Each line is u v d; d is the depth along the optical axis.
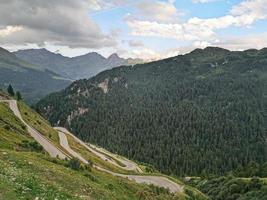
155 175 155.12
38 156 61.88
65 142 164.38
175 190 129.00
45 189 30.62
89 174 60.03
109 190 55.50
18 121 138.88
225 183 192.00
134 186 77.19
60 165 61.00
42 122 190.38
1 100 194.50
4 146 73.19
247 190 169.38
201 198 134.50
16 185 27.55
